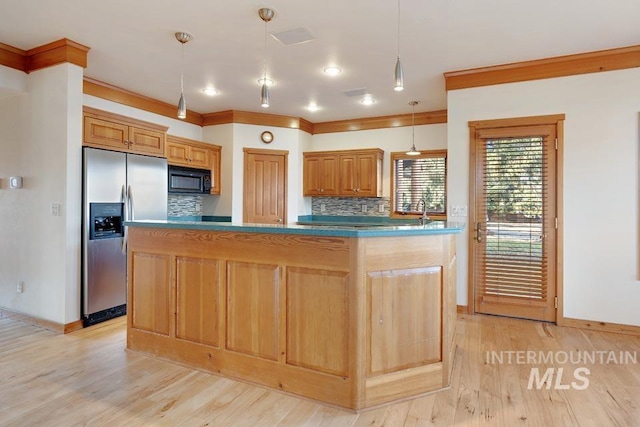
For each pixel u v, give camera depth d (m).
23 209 3.63
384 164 5.84
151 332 2.88
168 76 4.14
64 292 3.36
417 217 5.58
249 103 5.19
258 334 2.43
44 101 3.46
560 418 2.04
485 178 3.87
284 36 3.17
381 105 5.23
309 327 2.26
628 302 3.38
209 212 5.77
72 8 2.75
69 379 2.47
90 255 3.50
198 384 2.43
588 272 3.50
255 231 2.33
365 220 5.99
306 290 2.27
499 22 2.91
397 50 3.42
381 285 2.20
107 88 4.44
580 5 2.66
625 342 3.17
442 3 2.65
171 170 4.81
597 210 3.47
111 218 3.74
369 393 2.16
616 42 3.25
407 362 2.27
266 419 2.04
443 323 2.39
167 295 2.81
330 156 5.89
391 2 2.64
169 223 2.72
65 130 3.34
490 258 3.86
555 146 3.61
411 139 5.69
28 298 3.60
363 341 2.14
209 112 5.67
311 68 3.89
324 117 5.94
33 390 2.32
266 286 2.40
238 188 5.61
